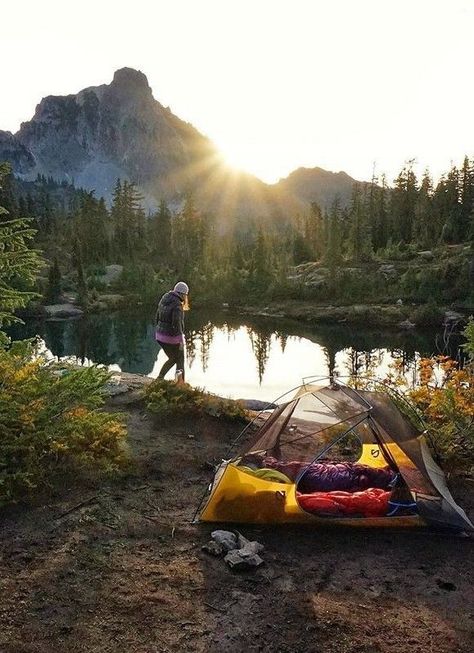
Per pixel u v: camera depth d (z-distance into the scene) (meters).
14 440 5.51
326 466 5.97
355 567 4.54
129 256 109.12
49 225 113.25
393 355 36.78
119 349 38.69
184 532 5.00
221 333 50.56
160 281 88.00
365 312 63.03
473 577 4.46
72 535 4.76
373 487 5.70
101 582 4.12
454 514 5.26
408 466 5.59
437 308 59.03
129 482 5.98
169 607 3.87
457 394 7.70
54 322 59.81
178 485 6.05
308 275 86.81
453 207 93.25
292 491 5.26
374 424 5.91
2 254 6.22
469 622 3.85
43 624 3.61
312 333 52.16
